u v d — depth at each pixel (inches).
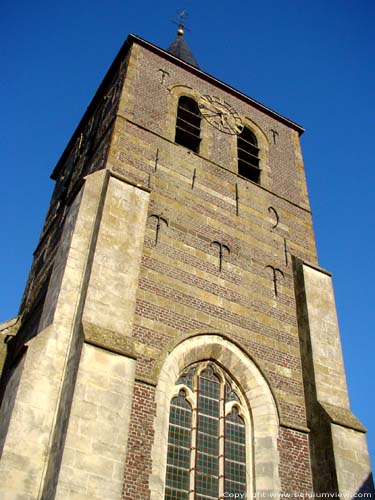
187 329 602.9
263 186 861.8
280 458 568.4
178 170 767.7
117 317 530.9
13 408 446.9
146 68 896.3
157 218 682.2
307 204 891.4
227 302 661.9
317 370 646.5
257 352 642.8
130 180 660.1
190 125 868.6
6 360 698.2
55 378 478.9
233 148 885.8
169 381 557.3
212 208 752.3
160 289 615.2
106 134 791.7
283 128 1014.4
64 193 935.7
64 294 535.5
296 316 714.2
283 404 614.2
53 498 392.2
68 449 414.6
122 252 583.8
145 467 485.4
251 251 743.7
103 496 407.2
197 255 681.0
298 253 796.0
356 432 591.8
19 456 427.5
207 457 545.0
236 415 593.0
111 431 440.1
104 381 462.9
